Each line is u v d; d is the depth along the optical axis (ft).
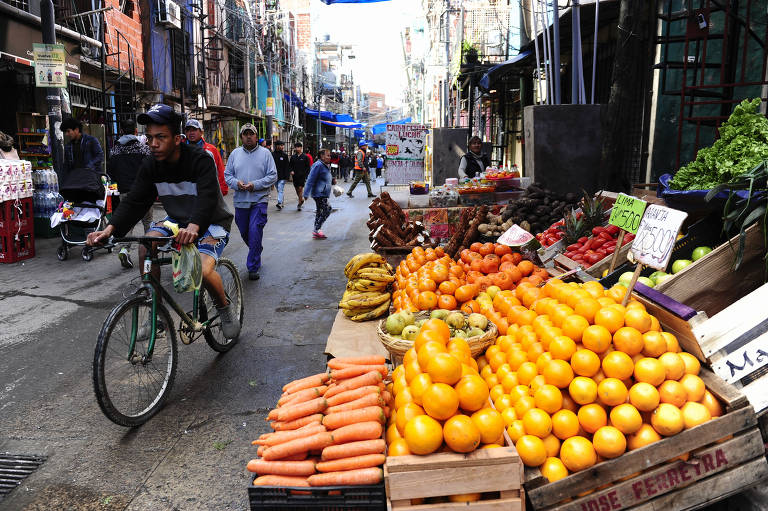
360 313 14.32
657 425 7.81
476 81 57.26
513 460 7.38
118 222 13.69
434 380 7.86
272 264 29.12
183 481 10.34
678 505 7.85
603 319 8.54
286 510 7.80
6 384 14.49
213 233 15.02
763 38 21.42
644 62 24.88
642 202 10.56
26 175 29.27
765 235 9.82
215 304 15.79
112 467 10.80
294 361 15.98
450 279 13.28
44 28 33.88
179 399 13.70
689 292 10.42
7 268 27.53
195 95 72.79
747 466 7.84
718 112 23.82
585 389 8.13
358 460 7.75
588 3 29.99
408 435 7.51
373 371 9.29
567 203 22.76
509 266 14.37
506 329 11.32
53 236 36.32
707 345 8.63
